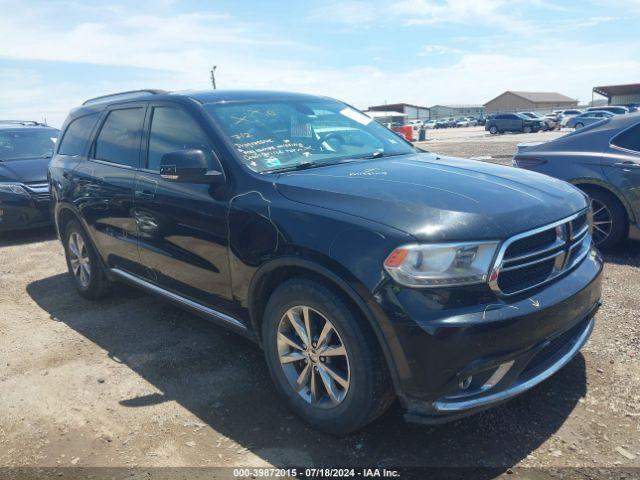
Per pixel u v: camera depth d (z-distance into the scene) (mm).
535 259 2631
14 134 9336
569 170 5680
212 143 3459
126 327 4469
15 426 3100
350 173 3166
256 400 3244
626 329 3836
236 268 3143
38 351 4094
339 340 2664
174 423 3047
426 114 109812
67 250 5285
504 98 101875
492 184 2975
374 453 2703
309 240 2668
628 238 5496
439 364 2350
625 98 69375
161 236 3736
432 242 2393
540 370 2688
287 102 4117
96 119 4848
